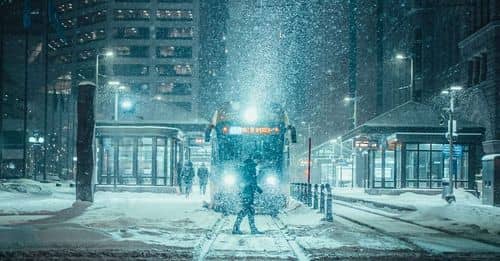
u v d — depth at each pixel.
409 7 95.19
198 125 53.47
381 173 56.28
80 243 14.80
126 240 15.37
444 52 86.56
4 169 111.94
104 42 131.88
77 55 136.12
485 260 12.91
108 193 45.38
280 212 27.23
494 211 26.16
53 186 57.81
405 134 53.88
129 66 130.62
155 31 130.88
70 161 111.94
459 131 53.94
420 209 29.94
